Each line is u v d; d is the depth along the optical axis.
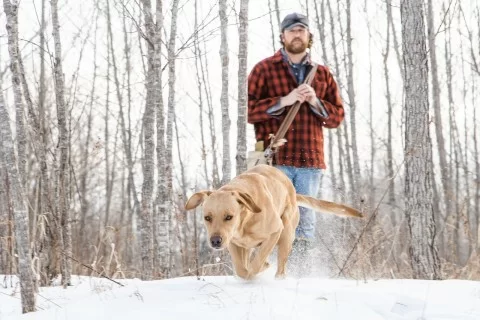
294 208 5.72
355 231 8.20
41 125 7.05
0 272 6.92
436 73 15.63
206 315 3.61
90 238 13.95
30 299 4.44
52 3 6.59
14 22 4.45
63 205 6.40
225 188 4.93
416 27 7.42
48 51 6.52
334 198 10.93
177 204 8.88
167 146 8.00
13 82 4.54
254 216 4.90
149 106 7.11
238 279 5.11
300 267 6.71
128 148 18.12
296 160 6.79
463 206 9.37
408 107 7.45
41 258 6.36
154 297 4.26
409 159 7.43
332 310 3.83
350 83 15.12
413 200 7.40
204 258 10.54
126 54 16.66
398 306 4.11
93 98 15.93
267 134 6.88
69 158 6.82
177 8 8.39
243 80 6.64
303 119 6.84
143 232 7.14
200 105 14.80
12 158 4.36
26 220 4.43
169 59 7.13
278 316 3.57
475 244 8.59
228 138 7.04
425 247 7.33
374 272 6.90
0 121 4.32
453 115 17.59
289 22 6.90
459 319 3.73
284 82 6.97
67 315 3.91
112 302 4.18
